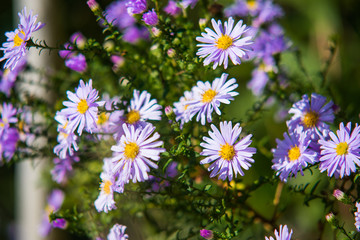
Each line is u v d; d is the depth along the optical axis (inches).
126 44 19.3
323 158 15.5
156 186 17.6
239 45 16.0
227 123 16.6
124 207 18.4
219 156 16.0
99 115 17.4
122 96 17.3
